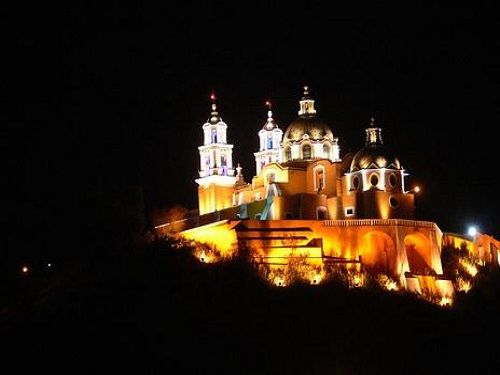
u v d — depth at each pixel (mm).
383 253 170000
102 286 157250
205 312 148750
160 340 143125
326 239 168500
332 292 156625
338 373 141500
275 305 152000
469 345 154625
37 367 137875
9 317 152750
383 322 153500
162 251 163875
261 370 138875
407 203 175375
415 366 146875
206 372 137250
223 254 164875
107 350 141375
